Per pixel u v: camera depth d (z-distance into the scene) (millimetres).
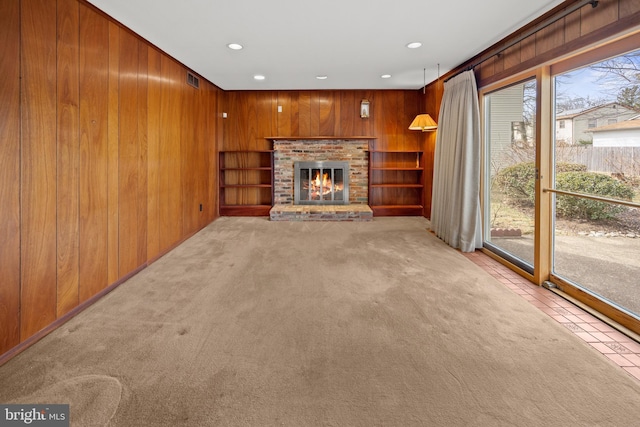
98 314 2424
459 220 4070
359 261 3627
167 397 1567
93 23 2646
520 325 2244
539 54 2895
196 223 5027
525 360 1854
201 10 2805
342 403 1533
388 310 2471
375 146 6484
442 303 2586
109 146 2869
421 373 1748
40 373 1742
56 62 2264
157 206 3752
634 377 1707
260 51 3908
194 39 3482
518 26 3137
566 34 2572
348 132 6453
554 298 2682
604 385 1647
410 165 6535
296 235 4824
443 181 4539
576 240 2676
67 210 2387
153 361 1851
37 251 2129
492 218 3934
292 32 3316
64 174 2355
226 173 6566
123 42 3072
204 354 1918
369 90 6391
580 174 2598
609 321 2258
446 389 1625
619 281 2287
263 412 1478
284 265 3502
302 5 2740
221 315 2400
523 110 3309
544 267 2934
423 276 3172
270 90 6379
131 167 3221
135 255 3297
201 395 1583
